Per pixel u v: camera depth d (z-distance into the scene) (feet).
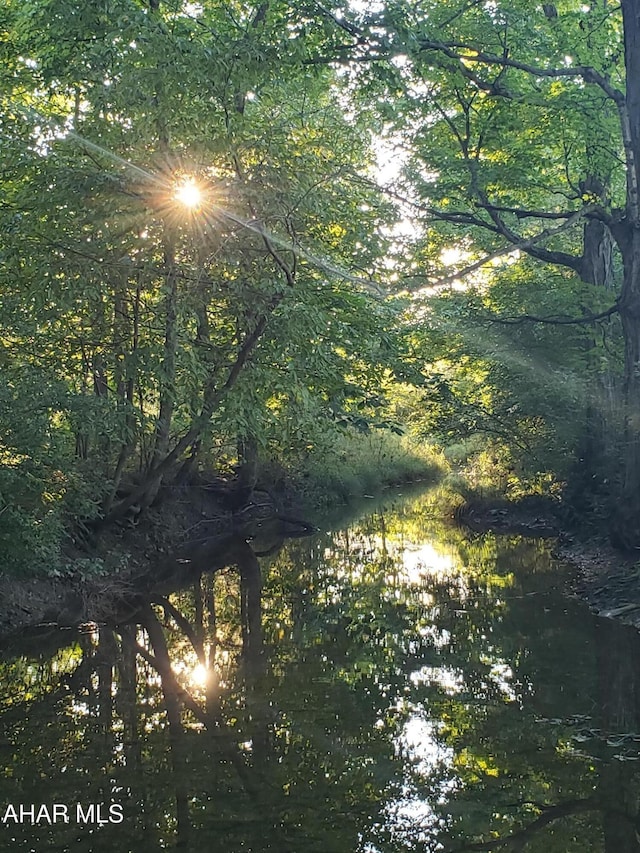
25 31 41.19
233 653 34.73
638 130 38.91
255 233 36.91
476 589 45.98
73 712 27.09
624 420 44.45
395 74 38.40
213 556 59.36
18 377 37.78
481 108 47.52
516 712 26.40
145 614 41.39
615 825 19.15
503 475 72.64
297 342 38.19
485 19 44.27
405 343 56.80
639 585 38.24
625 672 29.89
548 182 48.98
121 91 32.07
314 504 88.48
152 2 40.34
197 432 45.62
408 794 20.86
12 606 36.58
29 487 35.55
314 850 18.28
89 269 36.19
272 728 25.52
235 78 33.01
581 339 53.88
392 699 27.99
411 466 119.85
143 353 39.75
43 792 21.21
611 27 45.21
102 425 38.19
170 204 35.73
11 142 37.76
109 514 47.57
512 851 18.17
